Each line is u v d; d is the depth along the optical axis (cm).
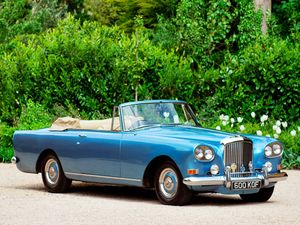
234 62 2988
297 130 2844
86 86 3028
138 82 3028
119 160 1891
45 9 4206
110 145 1911
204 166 1766
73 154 2006
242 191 1805
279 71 2894
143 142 1838
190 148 1753
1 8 4169
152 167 1853
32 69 3073
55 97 3045
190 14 3391
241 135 1833
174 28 3544
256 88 2919
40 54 3088
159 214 1666
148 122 1944
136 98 3006
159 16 3716
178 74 3019
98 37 3061
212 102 2970
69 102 3033
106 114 3036
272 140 1878
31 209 1752
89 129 2011
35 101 3078
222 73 2988
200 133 1861
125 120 1925
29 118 2988
